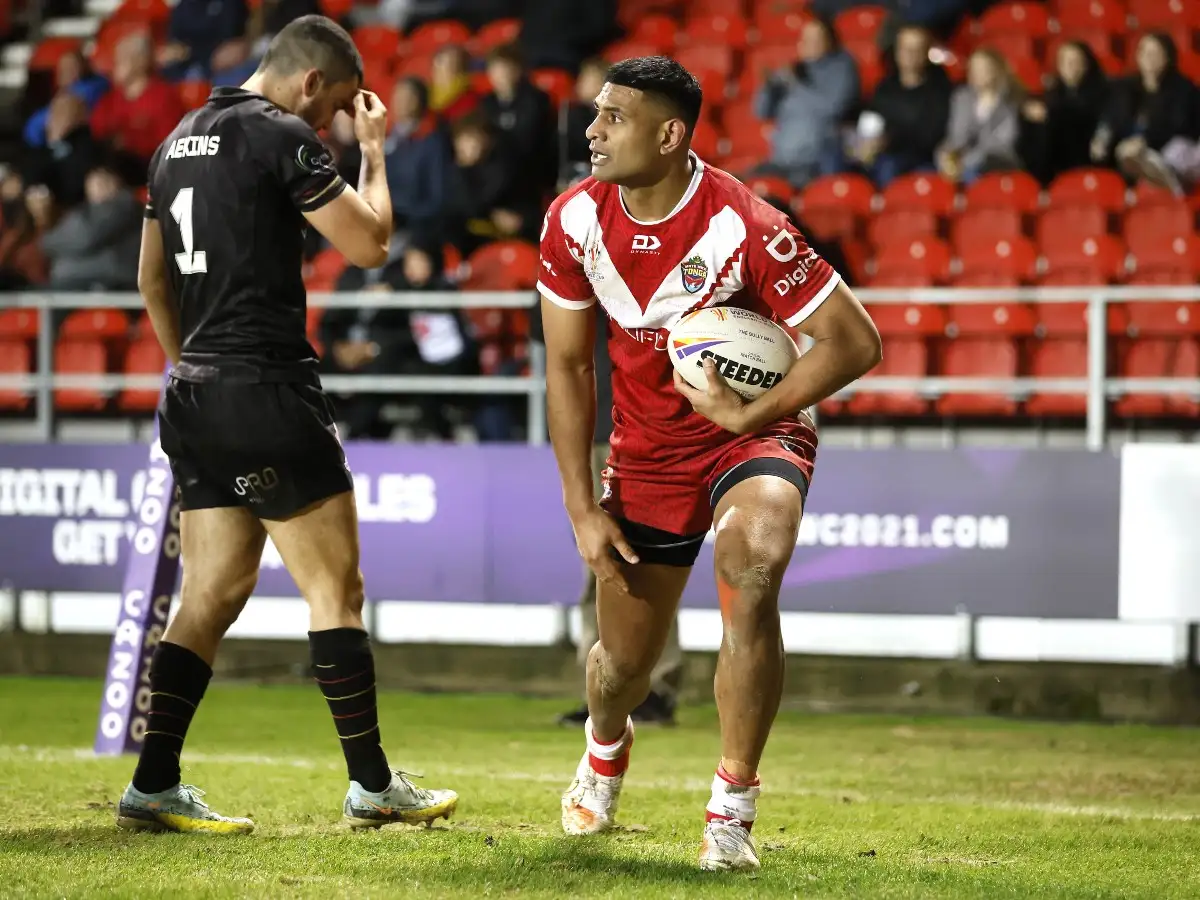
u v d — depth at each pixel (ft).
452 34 164.55
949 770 73.51
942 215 129.49
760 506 45.96
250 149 51.13
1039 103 134.21
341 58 53.42
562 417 49.44
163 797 52.37
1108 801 65.26
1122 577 95.20
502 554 103.91
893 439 115.34
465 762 73.61
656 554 50.34
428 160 126.52
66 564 108.99
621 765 52.90
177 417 52.08
